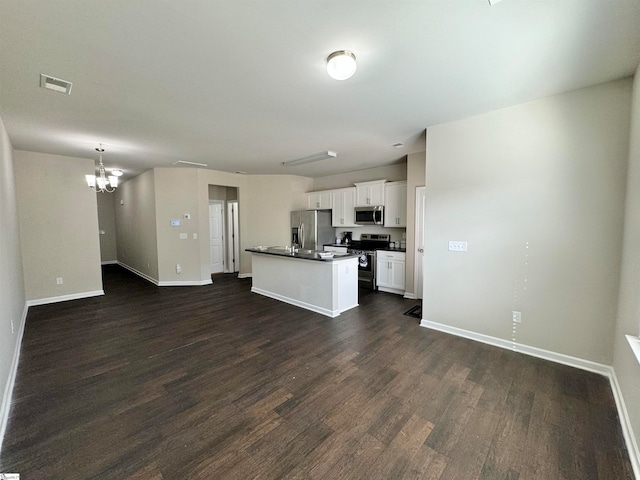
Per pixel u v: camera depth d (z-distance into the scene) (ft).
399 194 17.13
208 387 7.33
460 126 9.95
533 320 8.91
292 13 4.83
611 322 7.68
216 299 15.84
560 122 8.16
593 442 5.49
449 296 10.64
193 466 4.95
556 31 5.35
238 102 8.38
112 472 4.82
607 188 7.61
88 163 15.93
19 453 5.21
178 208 19.02
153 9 4.68
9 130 10.57
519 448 5.35
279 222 21.98
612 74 7.02
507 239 9.23
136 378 7.76
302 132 11.23
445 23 5.12
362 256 18.11
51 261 15.02
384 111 9.19
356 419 6.14
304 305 14.25
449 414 6.28
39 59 6.09
